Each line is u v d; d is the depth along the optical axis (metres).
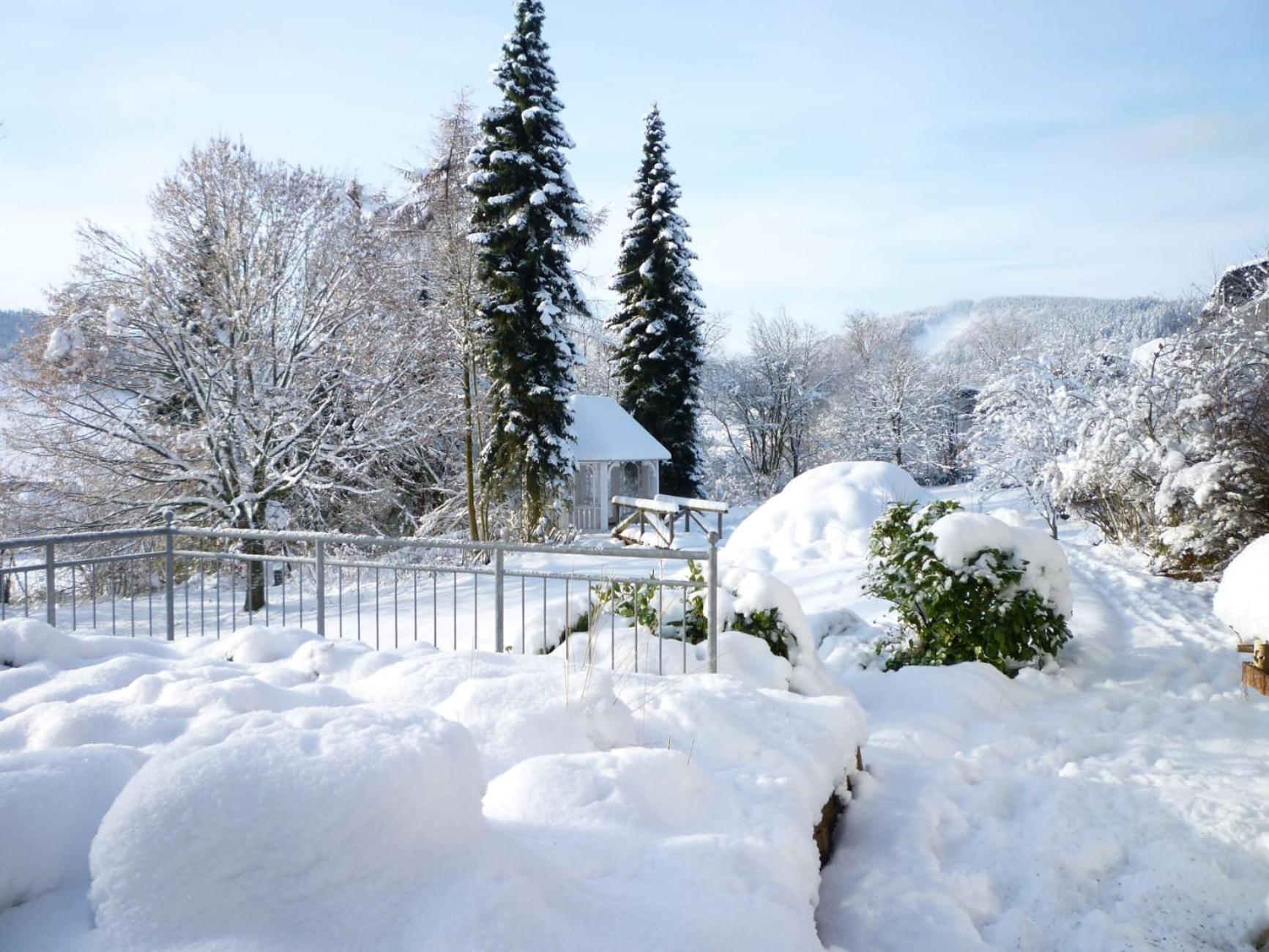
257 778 2.01
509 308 19.98
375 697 4.37
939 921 3.30
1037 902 3.56
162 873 1.87
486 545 6.08
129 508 16.30
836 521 15.26
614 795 2.93
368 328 18.23
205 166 16.56
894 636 7.49
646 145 30.23
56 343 14.87
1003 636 6.50
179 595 16.05
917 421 39.41
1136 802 4.31
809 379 41.50
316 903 1.90
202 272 16.44
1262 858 3.71
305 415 17.19
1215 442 11.09
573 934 2.02
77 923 1.88
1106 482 12.85
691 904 2.30
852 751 4.41
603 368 38.31
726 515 27.56
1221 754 4.95
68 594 15.18
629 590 6.49
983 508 19.06
